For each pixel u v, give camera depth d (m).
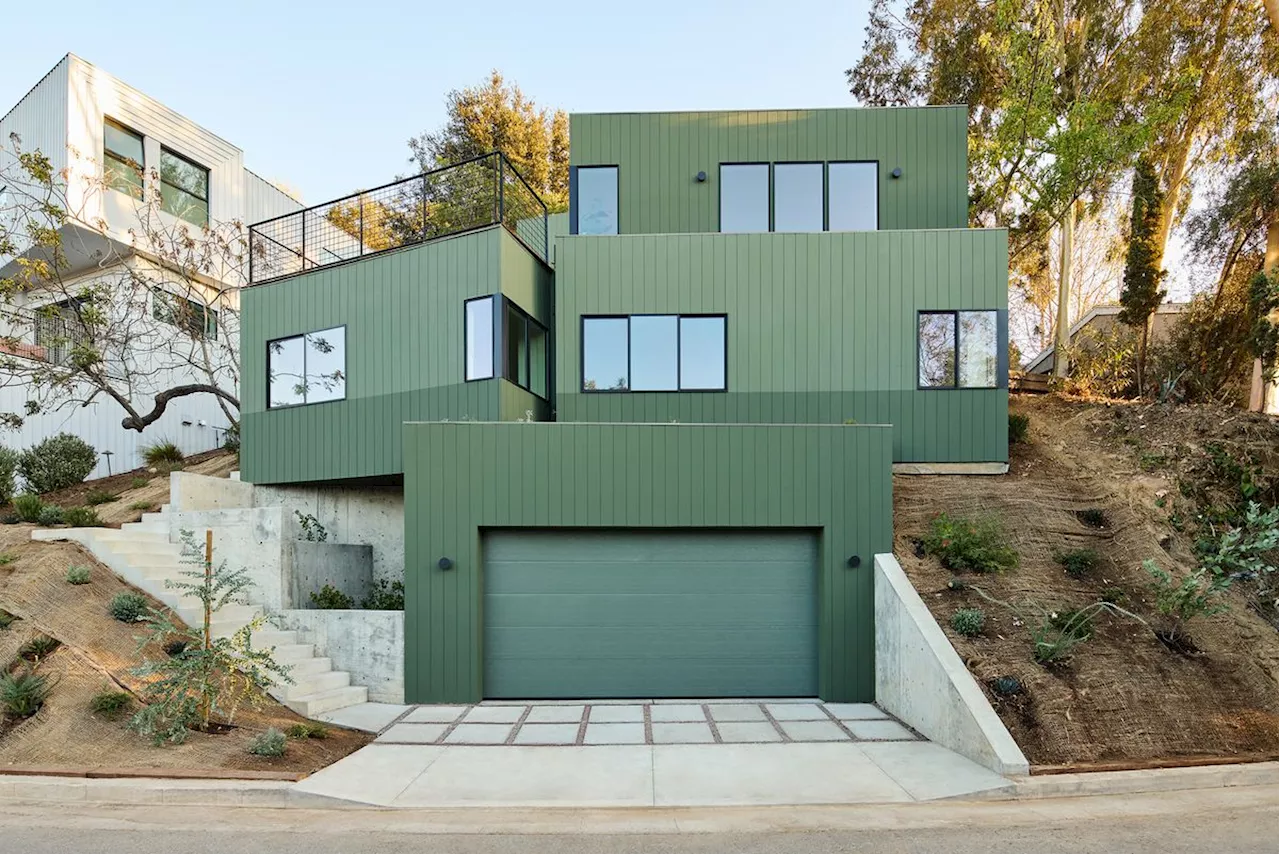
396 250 13.39
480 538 10.40
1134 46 19.12
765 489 10.41
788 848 5.61
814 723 9.07
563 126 33.88
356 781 7.00
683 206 15.34
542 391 14.48
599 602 10.45
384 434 13.20
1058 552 10.68
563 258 13.92
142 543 11.02
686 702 10.12
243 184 22.20
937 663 8.29
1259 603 9.95
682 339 13.83
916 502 12.08
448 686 10.01
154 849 5.52
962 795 6.74
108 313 17.95
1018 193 19.27
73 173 17.41
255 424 14.49
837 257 13.80
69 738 7.27
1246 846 5.58
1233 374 18.34
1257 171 17.47
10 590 9.16
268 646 9.67
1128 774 6.99
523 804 6.54
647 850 5.58
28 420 19.44
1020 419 14.70
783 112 15.41
